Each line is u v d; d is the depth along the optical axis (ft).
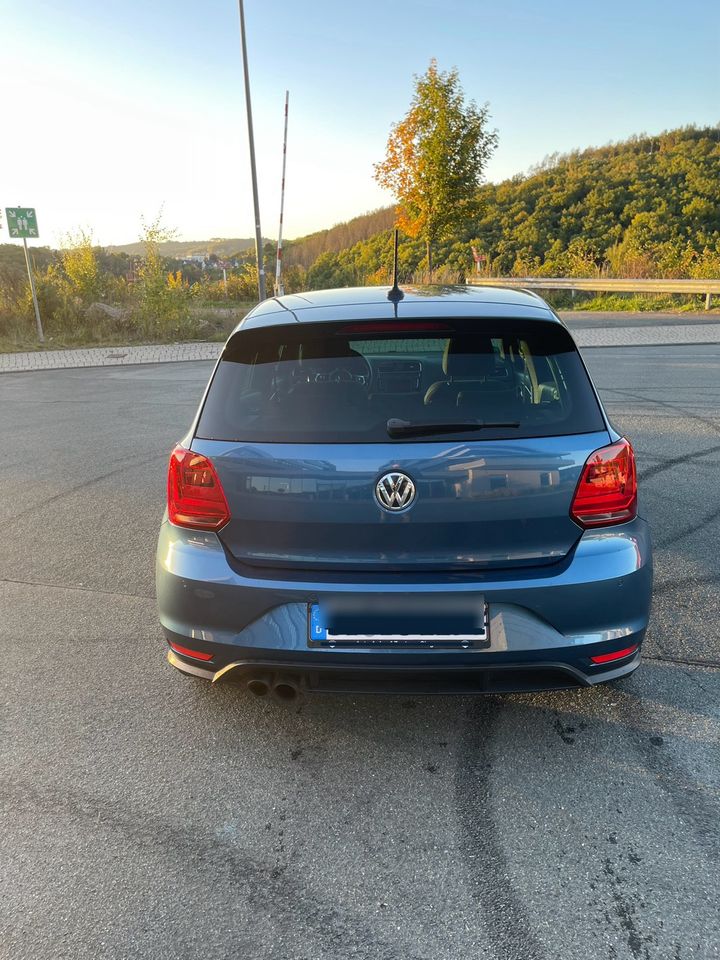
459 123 76.74
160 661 10.94
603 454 7.50
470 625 7.36
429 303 8.56
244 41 59.41
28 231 59.67
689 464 19.75
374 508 7.32
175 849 7.24
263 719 9.41
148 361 49.26
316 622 7.51
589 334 51.47
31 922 6.42
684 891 6.52
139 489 19.74
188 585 7.82
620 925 6.19
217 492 7.73
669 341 46.55
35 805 7.92
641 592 7.69
